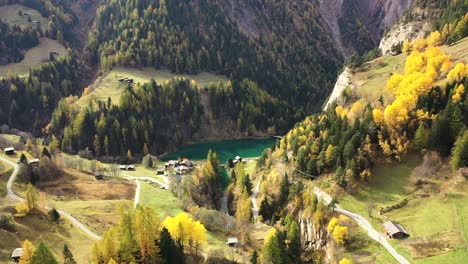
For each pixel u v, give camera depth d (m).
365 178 156.12
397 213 140.00
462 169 141.25
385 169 157.88
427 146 156.50
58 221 141.25
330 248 136.00
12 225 128.25
